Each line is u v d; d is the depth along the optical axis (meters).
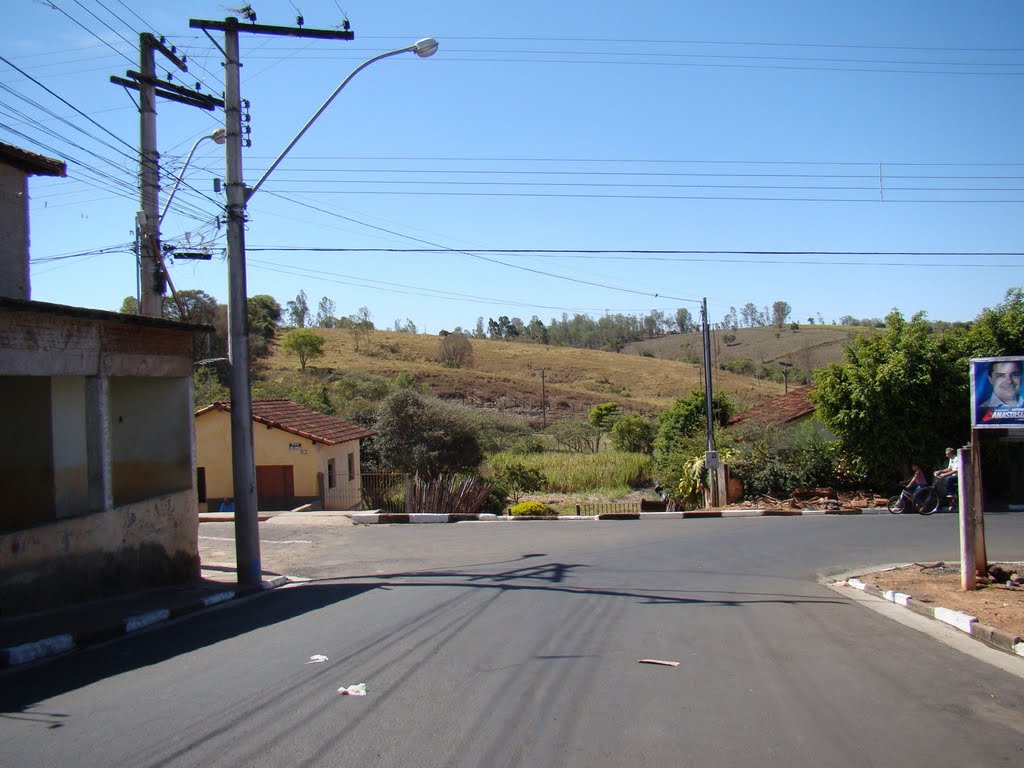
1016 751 5.09
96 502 11.25
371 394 57.78
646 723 5.55
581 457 39.09
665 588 11.67
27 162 12.62
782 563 14.31
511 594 11.11
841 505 23.16
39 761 4.82
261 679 6.69
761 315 157.00
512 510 24.36
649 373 92.94
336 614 9.81
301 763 4.77
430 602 10.51
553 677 6.71
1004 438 11.30
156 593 11.78
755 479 25.23
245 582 13.11
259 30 13.18
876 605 10.43
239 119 13.39
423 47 12.51
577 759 4.87
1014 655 7.71
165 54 13.68
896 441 23.94
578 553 15.84
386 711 5.77
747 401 69.75
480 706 5.88
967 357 23.62
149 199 13.43
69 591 10.46
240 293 13.38
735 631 8.70
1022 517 19.95
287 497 27.34
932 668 7.18
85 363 10.98
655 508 26.17
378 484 31.48
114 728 5.44
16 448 11.52
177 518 13.21
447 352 89.50
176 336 13.33
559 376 89.25
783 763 4.85
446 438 31.92
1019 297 24.88
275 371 70.75
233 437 13.27
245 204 13.43
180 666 7.28
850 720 5.68
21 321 9.77
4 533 9.42
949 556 14.73
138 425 13.60
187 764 4.75
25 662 7.83
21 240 12.78
